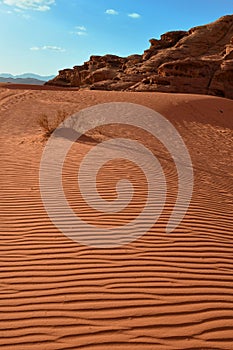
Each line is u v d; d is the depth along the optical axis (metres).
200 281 3.49
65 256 3.86
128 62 53.03
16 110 17.62
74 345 2.56
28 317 2.85
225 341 2.69
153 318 2.88
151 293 3.23
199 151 12.61
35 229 4.54
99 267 3.65
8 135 11.77
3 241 4.19
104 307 2.99
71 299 3.09
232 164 11.33
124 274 3.53
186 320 2.89
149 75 42.47
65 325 2.76
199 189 6.80
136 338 2.65
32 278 3.42
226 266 3.85
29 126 13.71
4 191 5.95
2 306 2.98
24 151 9.03
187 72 38.72
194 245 4.28
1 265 3.65
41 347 2.53
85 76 58.34
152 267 3.69
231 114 24.61
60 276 3.46
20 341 2.59
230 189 7.48
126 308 2.99
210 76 38.78
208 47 46.97
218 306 3.11
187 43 47.12
